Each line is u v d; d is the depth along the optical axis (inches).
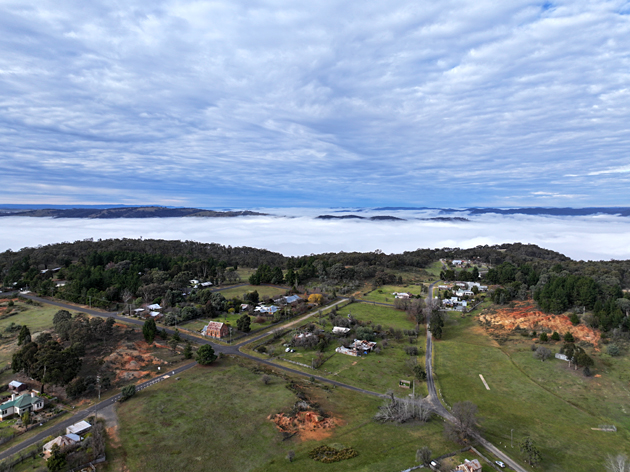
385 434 2699.3
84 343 3870.6
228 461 2320.4
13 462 2210.9
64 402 2940.5
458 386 3624.5
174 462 2281.0
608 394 3351.4
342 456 2391.7
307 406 2982.3
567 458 2546.8
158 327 4906.5
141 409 2859.3
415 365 3902.6
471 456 2493.8
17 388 3073.3
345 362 4111.7
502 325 4985.2
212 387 3272.6
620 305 4539.9
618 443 2746.1
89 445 2330.2
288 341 4655.5
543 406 3257.9
